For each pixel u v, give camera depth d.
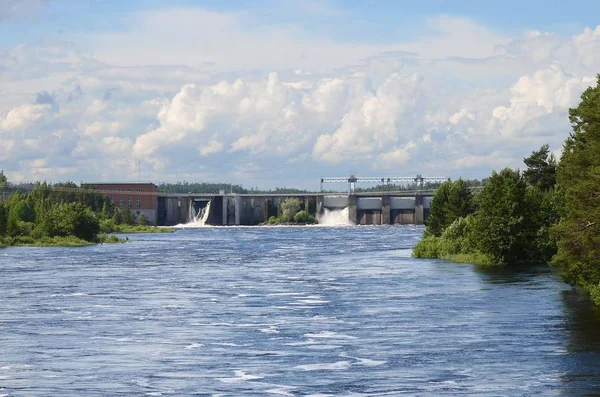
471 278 108.19
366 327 68.25
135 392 47.34
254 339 63.41
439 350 57.69
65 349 59.78
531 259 130.12
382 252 183.62
